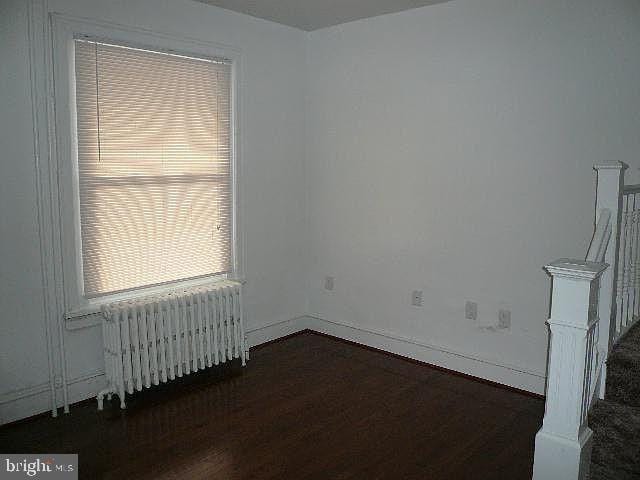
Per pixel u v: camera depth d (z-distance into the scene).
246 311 4.11
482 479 2.47
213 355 3.68
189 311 3.48
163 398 3.29
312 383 3.54
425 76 3.64
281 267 4.34
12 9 2.70
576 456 2.06
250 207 4.01
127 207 3.27
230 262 3.92
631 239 2.68
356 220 4.17
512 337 3.44
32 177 2.86
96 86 3.06
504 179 3.36
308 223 4.50
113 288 3.26
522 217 3.31
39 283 2.95
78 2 2.93
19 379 2.93
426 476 2.49
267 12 3.74
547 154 3.17
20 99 2.77
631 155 2.89
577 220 3.11
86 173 3.07
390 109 3.85
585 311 2.00
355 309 4.28
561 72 3.08
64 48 2.90
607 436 2.18
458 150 3.54
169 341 3.32
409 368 3.81
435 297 3.78
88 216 3.11
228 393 3.38
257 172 4.03
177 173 3.50
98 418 3.02
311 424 2.98
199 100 3.58
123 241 3.27
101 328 3.24
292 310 4.49
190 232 3.62
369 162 4.02
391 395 3.37
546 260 3.25
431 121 3.65
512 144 3.30
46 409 3.04
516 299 3.40
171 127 3.44
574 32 3.01
